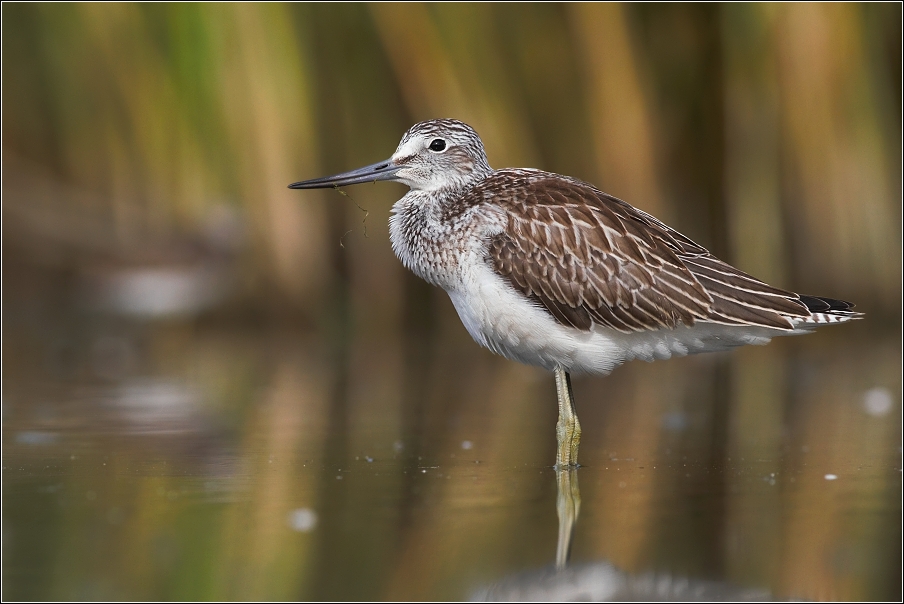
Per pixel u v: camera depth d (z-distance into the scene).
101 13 17.23
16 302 19.70
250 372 15.26
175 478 9.23
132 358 16.34
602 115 16.89
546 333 10.09
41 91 18.83
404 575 6.86
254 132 16.83
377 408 12.76
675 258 10.02
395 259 18.22
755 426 11.50
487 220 10.15
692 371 15.65
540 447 10.55
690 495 8.55
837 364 15.75
